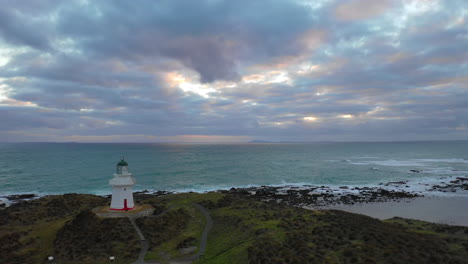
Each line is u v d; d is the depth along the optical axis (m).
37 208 45.06
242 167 142.00
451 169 129.62
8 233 35.44
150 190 87.38
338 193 79.50
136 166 145.75
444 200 69.31
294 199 71.50
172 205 47.41
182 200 50.94
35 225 38.78
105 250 31.75
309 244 27.77
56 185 92.31
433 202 67.38
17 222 39.88
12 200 72.81
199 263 29.06
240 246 30.34
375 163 160.50
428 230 37.19
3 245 32.38
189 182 99.94
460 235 33.53
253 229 34.22
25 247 32.34
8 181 98.88
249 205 47.03
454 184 90.88
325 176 112.19
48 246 32.59
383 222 39.34
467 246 27.69
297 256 25.09
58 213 44.06
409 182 96.19
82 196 53.62
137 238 34.44
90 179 103.00
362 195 76.06
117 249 31.98
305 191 82.06
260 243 29.00
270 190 84.62
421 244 27.11
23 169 129.88
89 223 36.38
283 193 80.38
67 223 36.66
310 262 24.08
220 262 28.02
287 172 123.62
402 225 40.66
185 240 34.50
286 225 34.09
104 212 40.53
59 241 33.03
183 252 31.64
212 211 44.66
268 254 26.23
